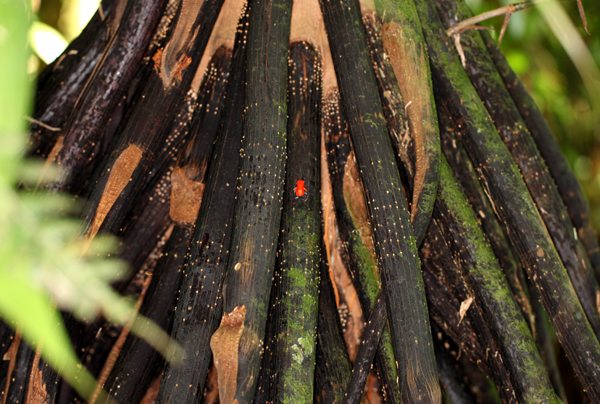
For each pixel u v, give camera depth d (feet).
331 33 5.08
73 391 5.16
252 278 4.69
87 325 5.27
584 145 8.48
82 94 5.09
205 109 5.22
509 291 5.02
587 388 4.93
